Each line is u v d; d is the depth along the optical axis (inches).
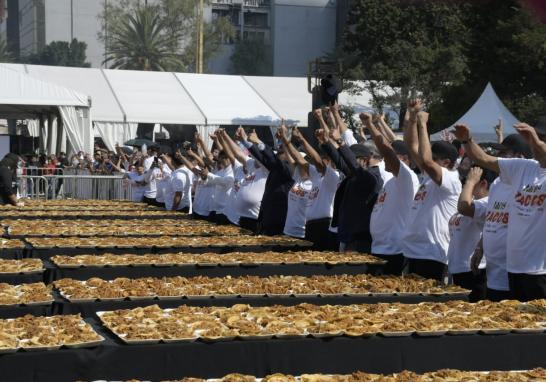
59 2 7313.0
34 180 1518.2
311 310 364.5
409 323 329.1
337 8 6565.0
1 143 1640.0
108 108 2004.2
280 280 438.6
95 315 360.2
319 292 405.4
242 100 2151.8
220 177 856.9
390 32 2026.3
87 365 292.0
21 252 581.3
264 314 352.2
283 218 718.5
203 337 302.5
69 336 303.0
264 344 305.9
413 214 480.7
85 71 2209.6
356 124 2014.0
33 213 941.8
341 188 574.6
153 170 1174.3
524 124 386.3
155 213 958.4
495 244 434.3
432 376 283.3
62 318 342.0
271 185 722.8
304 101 2181.3
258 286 410.6
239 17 6673.2
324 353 309.6
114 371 294.0
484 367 319.3
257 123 2034.9
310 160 645.3
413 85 1909.4
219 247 597.6
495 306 373.4
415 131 469.4
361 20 2085.4
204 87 2198.6
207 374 301.1
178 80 2222.0
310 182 693.3
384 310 366.9
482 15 1676.9
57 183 1512.1
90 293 390.6
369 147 557.0
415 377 278.1
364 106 2133.4
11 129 2482.8
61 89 1688.0
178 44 5393.7
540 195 393.1
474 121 1195.3
